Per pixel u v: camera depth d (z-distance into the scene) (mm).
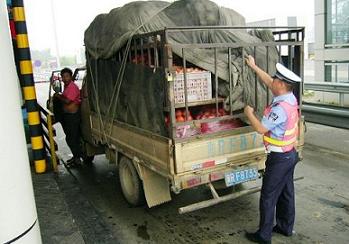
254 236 4027
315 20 10398
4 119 2059
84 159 7367
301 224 4340
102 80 5594
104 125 5762
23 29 5707
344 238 3996
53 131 6594
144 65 4199
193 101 4109
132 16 4680
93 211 5059
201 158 4039
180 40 4309
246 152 4348
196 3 4598
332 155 6688
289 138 3717
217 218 4648
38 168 6109
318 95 10188
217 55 4234
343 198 4969
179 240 4148
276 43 4340
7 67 2082
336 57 9891
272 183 3797
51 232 3955
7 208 2100
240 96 4246
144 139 4418
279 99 3736
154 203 4699
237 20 4934
